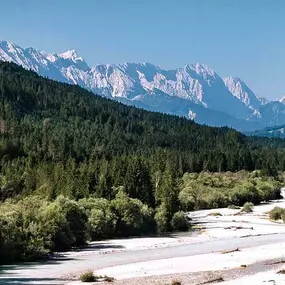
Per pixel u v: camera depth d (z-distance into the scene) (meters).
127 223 95.50
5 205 82.69
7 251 63.72
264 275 52.38
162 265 60.53
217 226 108.50
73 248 78.00
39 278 51.69
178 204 131.38
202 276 52.31
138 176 126.31
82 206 91.44
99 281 49.69
